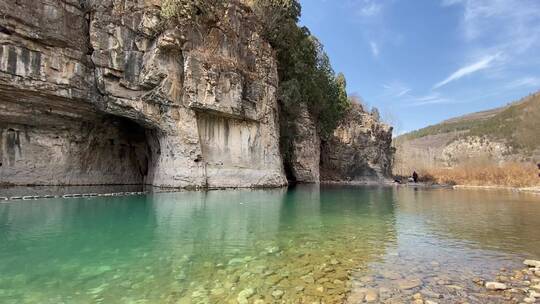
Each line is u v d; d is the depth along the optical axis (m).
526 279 7.14
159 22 28.31
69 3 27.31
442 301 5.96
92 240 10.23
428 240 10.60
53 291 6.21
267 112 35.81
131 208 17.12
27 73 25.08
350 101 70.94
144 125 30.67
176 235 11.01
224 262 8.11
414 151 106.06
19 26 24.48
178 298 5.96
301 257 8.58
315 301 5.90
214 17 30.98
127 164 35.75
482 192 34.59
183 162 28.83
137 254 8.73
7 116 26.67
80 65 27.80
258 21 36.00
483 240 10.65
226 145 32.41
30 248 9.22
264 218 14.55
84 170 32.41
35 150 29.27
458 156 88.81
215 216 14.88
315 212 16.66
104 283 6.65
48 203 18.62
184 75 28.81
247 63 34.22
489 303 5.92
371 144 67.19
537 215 16.36
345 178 63.09
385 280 6.96
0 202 18.72
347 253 8.99
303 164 46.34
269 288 6.48
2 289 6.29
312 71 47.06
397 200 24.02
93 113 30.33
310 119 48.38
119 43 27.89
